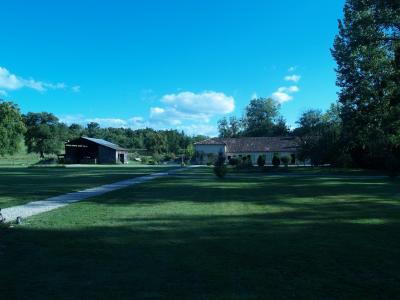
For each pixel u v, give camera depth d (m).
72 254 7.34
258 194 18.12
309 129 49.94
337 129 45.12
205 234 9.06
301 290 5.44
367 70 37.00
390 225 10.20
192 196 17.33
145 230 9.54
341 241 8.33
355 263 6.71
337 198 16.41
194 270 6.33
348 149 45.31
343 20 39.06
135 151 110.38
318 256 7.14
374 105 38.25
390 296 5.25
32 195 17.58
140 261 6.86
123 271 6.31
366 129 40.19
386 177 31.48
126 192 19.17
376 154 39.81
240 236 8.84
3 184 23.72
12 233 9.19
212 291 5.41
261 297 5.19
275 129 113.06
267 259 6.95
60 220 10.98
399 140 36.53
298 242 8.23
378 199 16.00
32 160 85.31
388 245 7.98
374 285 5.65
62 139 108.88
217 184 24.41
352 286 5.61
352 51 36.56
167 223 10.49
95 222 10.65
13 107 78.94
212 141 87.56
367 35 32.56
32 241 8.38
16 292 5.42
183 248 7.74
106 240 8.46
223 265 6.59
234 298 5.16
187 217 11.48
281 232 9.29
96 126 149.25
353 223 10.51
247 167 45.28
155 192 19.17
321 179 29.30
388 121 35.75
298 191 19.56
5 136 76.75
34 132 102.88
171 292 5.38
